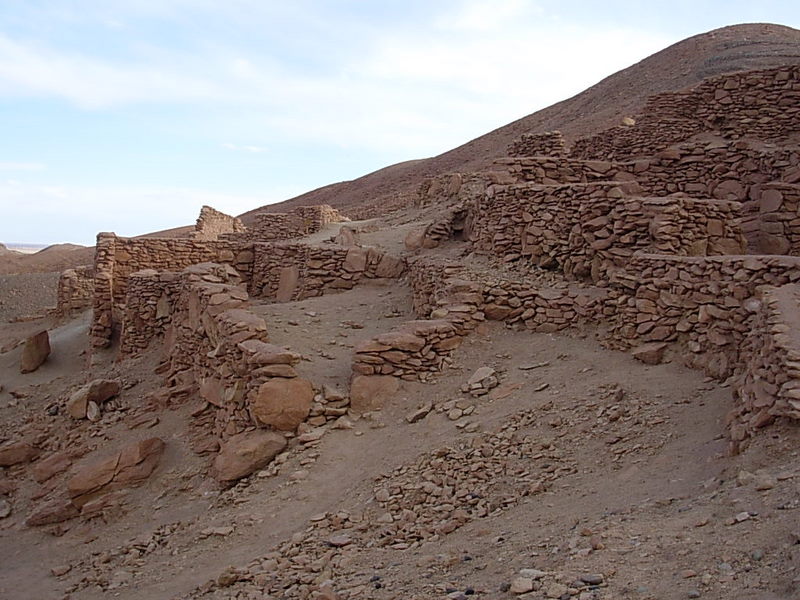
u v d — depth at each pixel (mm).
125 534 9227
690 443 6906
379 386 10078
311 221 25141
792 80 16453
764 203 13750
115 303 17828
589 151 19375
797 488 4883
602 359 9797
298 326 12953
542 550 5305
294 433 9664
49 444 12945
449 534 6504
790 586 3852
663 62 46406
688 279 9281
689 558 4480
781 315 6777
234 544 7625
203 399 12148
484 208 14508
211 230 27844
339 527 7242
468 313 11188
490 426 8531
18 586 8328
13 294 36906
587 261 11906
